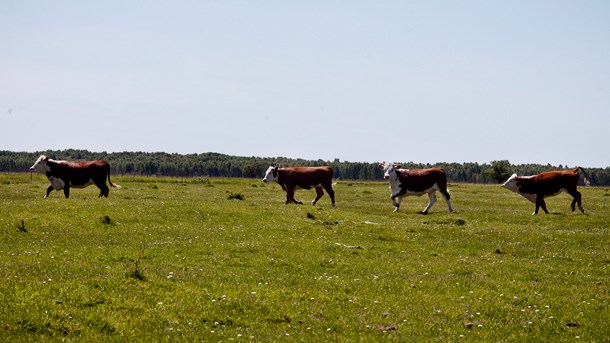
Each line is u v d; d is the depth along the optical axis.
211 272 18.50
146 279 16.72
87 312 13.67
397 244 25.50
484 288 18.27
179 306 14.68
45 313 13.27
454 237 27.58
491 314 15.62
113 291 15.31
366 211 40.09
